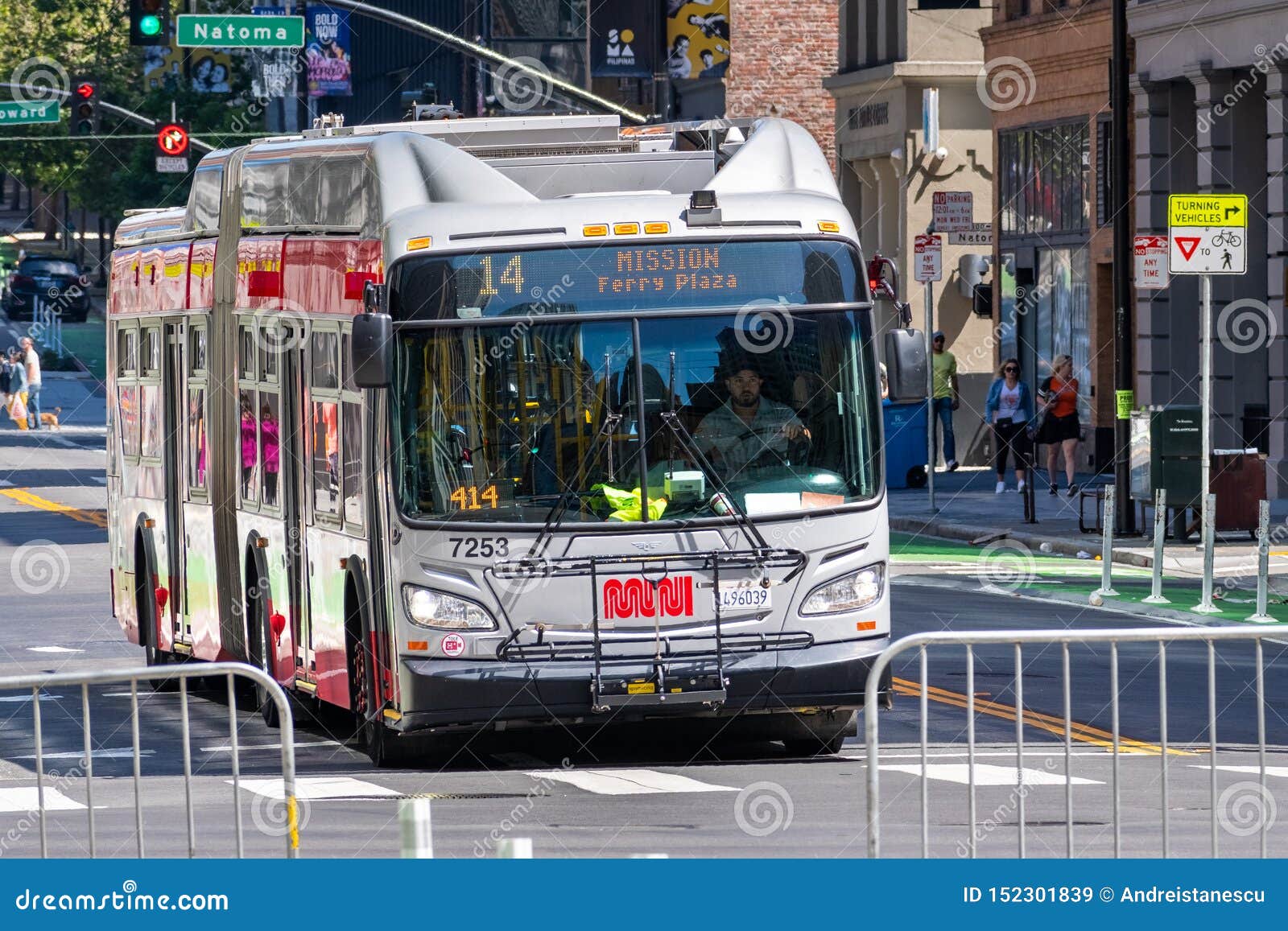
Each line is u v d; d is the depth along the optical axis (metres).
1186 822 27.09
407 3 182.62
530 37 157.75
